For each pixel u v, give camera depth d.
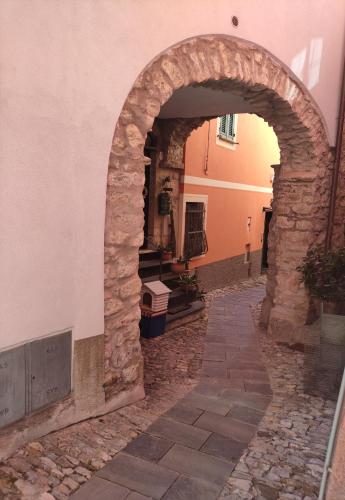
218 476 2.71
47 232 2.73
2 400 2.59
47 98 2.61
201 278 8.77
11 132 2.45
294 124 5.26
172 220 7.61
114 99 3.02
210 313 7.11
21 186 2.55
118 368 3.42
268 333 5.86
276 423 3.42
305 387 4.08
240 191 10.27
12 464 2.61
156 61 3.33
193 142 7.92
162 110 6.54
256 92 4.79
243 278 11.04
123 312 3.41
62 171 2.76
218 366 4.68
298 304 5.59
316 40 5.14
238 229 10.41
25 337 2.68
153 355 4.93
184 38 3.49
